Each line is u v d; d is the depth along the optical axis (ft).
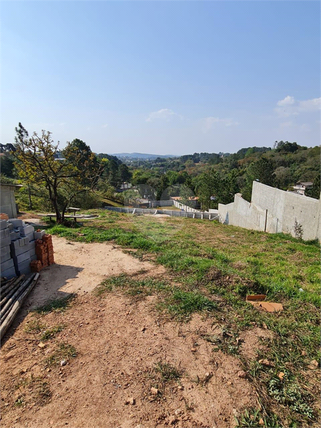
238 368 7.57
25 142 28.37
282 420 5.99
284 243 28.68
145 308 10.98
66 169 31.42
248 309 11.15
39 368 7.47
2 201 32.89
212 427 5.74
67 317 10.27
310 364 7.93
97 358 7.91
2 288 11.71
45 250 15.66
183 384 6.94
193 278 14.08
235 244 26.78
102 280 13.97
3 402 6.31
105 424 5.76
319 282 15.34
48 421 5.83
